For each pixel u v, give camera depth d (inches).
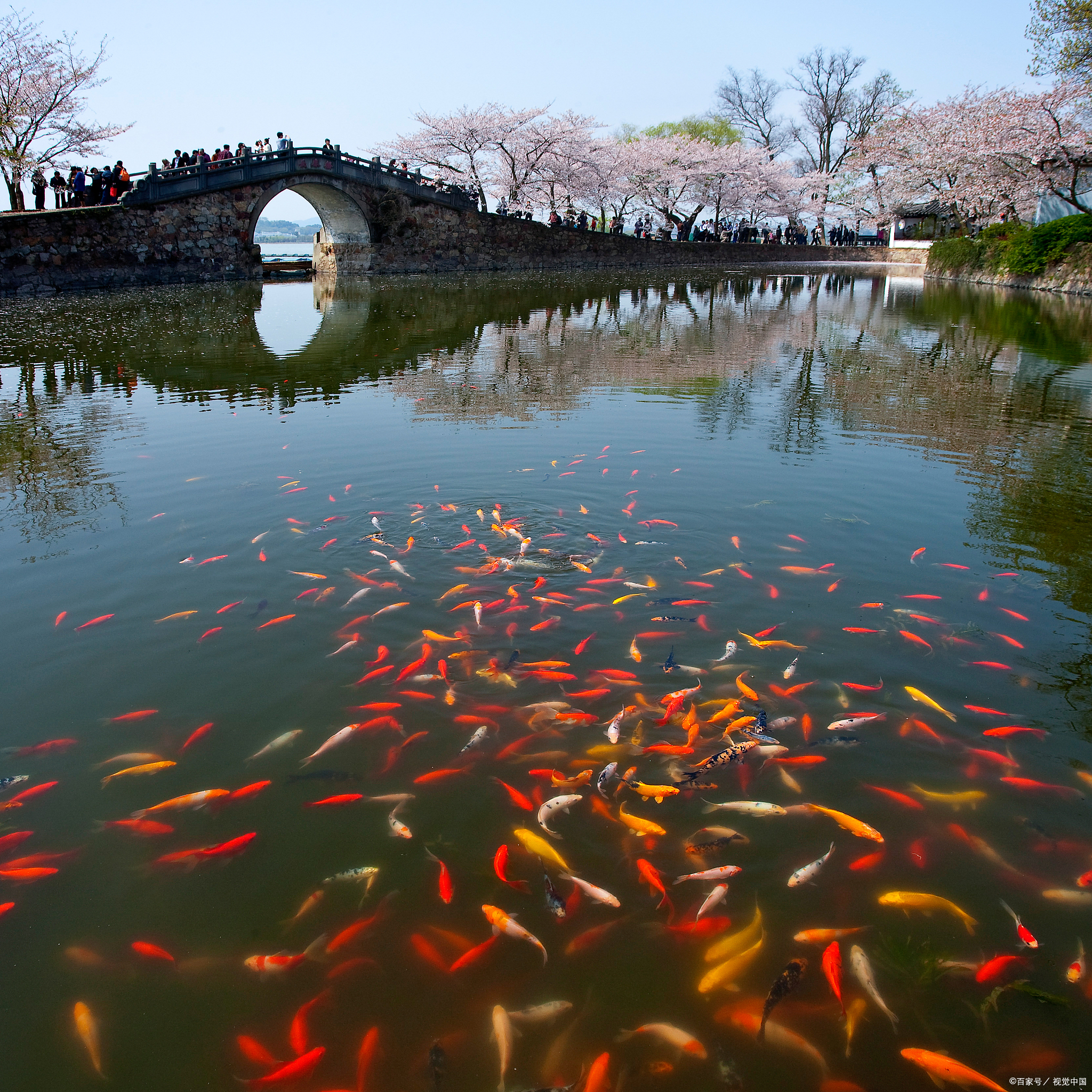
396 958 115.3
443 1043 103.9
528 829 136.6
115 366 546.6
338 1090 97.7
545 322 829.8
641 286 1315.2
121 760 153.0
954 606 211.3
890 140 1690.5
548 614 206.2
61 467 324.5
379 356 603.8
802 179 2233.0
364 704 170.1
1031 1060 101.7
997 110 1311.5
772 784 148.3
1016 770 151.7
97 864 131.9
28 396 455.8
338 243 1464.1
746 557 239.6
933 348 662.5
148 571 228.5
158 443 359.6
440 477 310.3
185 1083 99.4
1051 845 134.7
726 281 1456.7
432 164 1670.8
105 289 1059.3
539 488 296.4
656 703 171.2
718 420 410.0
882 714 167.2
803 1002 108.1
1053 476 318.7
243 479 307.6
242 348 627.8
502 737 160.1
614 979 112.0
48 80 1103.6
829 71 2169.0
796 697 172.6
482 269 1599.4
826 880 127.4
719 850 133.0
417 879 128.3
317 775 150.3
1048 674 181.6
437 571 228.8
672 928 119.3
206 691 174.6
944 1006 108.1
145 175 1099.9
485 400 455.5
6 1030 105.9
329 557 237.0
